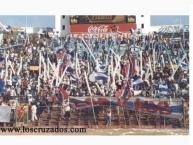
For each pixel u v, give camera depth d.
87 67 31.00
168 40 34.03
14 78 28.89
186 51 32.91
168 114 24.38
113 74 27.56
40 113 25.48
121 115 25.50
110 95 26.06
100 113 25.50
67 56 30.53
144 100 24.81
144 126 24.44
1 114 24.27
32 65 31.77
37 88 27.94
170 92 27.55
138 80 26.19
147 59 32.12
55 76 29.12
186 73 29.73
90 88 27.56
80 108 25.27
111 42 33.62
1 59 30.48
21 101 25.81
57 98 26.41
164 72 30.12
